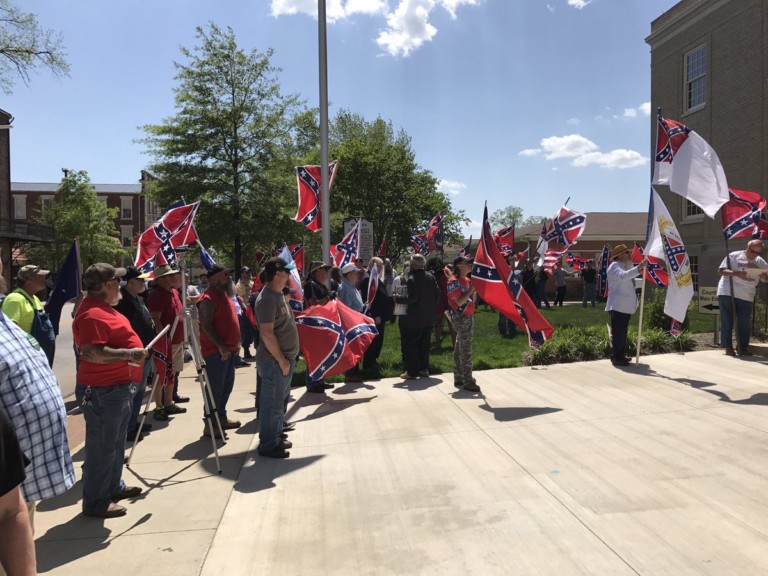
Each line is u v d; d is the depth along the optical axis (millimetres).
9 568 1751
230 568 3410
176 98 26547
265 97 27188
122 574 3369
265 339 5184
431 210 40219
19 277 6242
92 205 52531
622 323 8656
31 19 18672
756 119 18250
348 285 8828
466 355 7516
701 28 20453
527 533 3627
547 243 13023
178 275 7172
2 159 41562
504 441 5430
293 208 27406
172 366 7125
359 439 5750
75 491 4750
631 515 3787
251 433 6270
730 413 5973
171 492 4602
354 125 47281
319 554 3520
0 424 1687
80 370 4199
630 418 5961
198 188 26281
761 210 9062
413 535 3695
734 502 3914
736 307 9102
